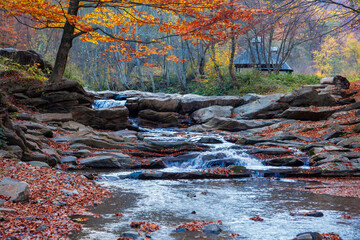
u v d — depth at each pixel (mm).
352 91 23047
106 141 15344
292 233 5668
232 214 6988
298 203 8094
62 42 18188
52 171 9789
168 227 5953
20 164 9516
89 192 8477
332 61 48844
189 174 11836
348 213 7121
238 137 18203
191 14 13859
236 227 6023
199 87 33750
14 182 6957
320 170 12602
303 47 56469
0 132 10508
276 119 21172
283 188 10125
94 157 13273
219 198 8586
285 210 7379
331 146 15094
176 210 7250
